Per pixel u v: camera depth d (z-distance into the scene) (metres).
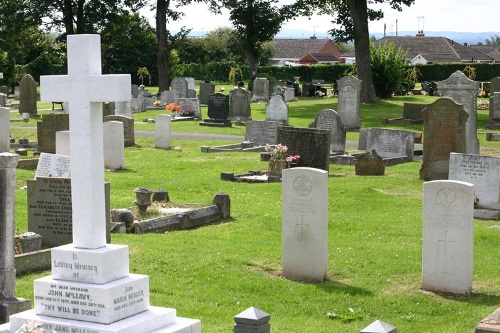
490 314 13.57
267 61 115.94
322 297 15.25
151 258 17.19
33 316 10.85
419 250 18.89
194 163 33.28
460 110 28.66
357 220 22.25
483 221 22.77
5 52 85.50
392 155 34.94
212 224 21.62
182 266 16.70
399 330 13.59
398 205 24.64
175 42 79.25
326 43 147.62
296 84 78.06
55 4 77.56
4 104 50.56
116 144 31.55
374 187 27.80
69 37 11.00
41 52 96.81
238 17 79.81
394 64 69.94
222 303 14.83
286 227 16.50
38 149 33.47
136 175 30.14
